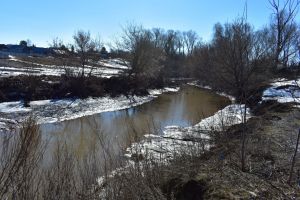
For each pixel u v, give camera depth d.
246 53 7.93
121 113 27.16
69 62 35.66
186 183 6.74
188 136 13.58
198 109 29.31
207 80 53.75
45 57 52.75
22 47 70.06
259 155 8.58
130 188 6.56
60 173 5.83
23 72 32.62
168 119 24.22
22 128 4.61
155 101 35.53
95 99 31.34
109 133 17.38
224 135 10.68
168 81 52.16
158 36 65.88
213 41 44.75
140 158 8.52
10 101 25.62
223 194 6.10
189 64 69.75
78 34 35.28
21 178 4.48
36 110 24.19
